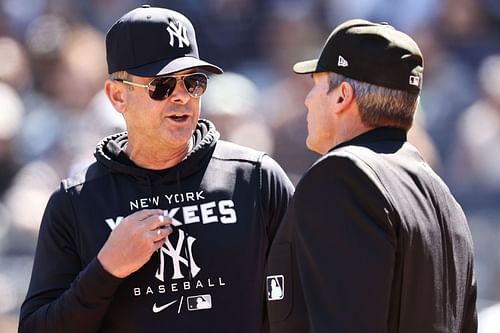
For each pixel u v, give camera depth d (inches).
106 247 451.5
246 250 474.3
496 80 1193.4
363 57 425.1
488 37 1306.6
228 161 489.4
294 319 422.0
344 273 400.5
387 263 399.5
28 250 965.8
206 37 1353.3
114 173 483.5
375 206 403.9
